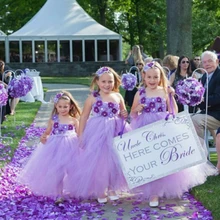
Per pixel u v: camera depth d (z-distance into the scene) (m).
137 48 11.77
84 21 36.53
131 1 42.84
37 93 17.67
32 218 5.01
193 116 6.99
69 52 35.59
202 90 6.39
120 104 5.85
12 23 50.06
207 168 6.10
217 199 5.37
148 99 5.77
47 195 5.66
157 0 41.91
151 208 5.40
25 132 10.66
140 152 5.46
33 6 43.72
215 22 37.25
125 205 5.54
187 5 17.94
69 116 5.94
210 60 6.96
